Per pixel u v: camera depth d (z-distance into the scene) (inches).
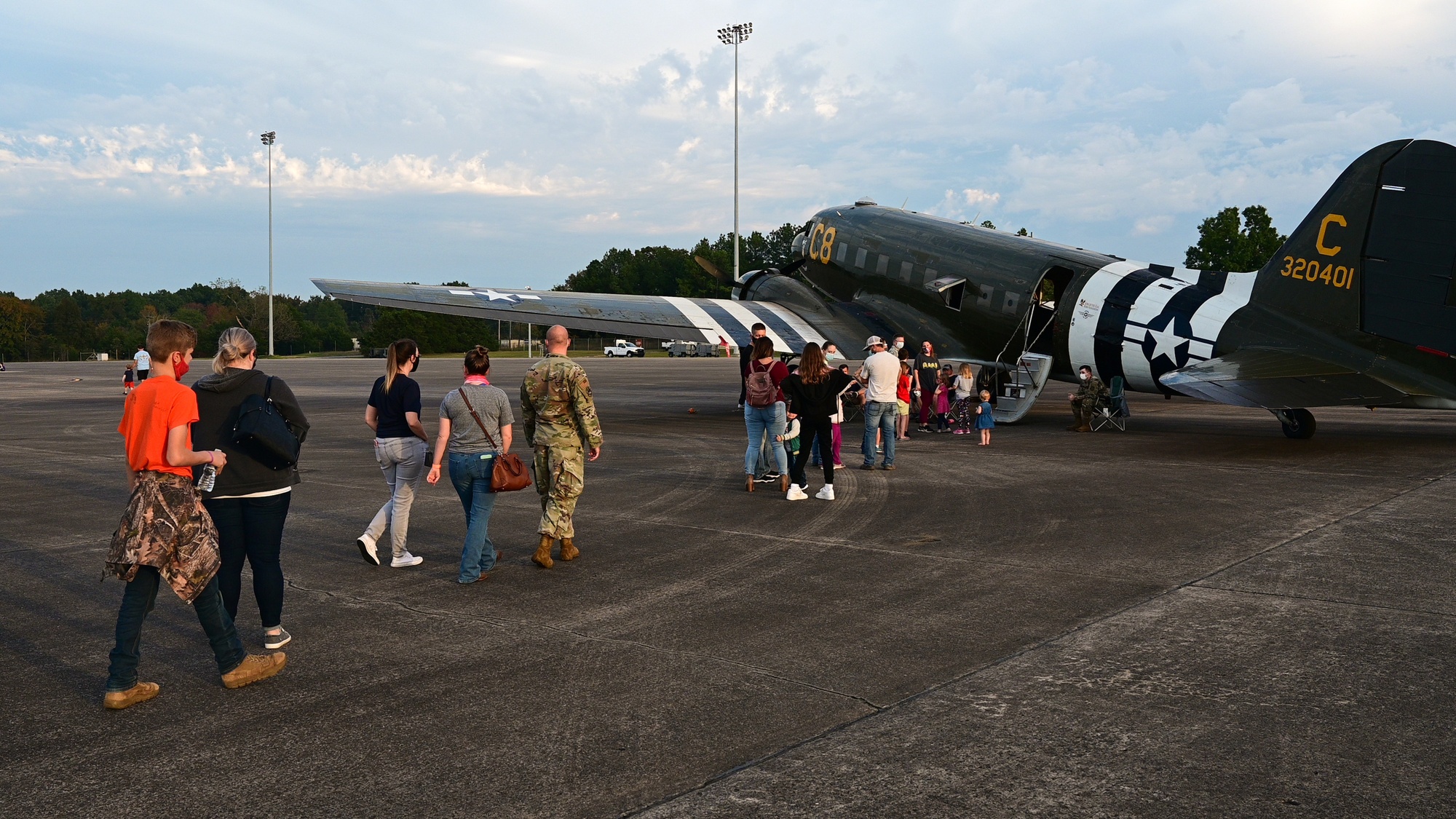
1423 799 130.6
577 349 3905.0
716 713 165.0
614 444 578.9
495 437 255.9
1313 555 274.4
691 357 2768.2
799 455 382.6
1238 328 548.7
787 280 838.5
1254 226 2792.8
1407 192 483.2
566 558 282.0
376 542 279.3
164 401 169.0
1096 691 172.2
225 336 196.2
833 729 157.5
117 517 360.2
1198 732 153.6
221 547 193.6
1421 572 253.3
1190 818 126.0
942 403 631.8
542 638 209.5
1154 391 608.4
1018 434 623.8
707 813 129.3
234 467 190.9
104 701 171.2
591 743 153.3
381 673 187.8
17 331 3885.3
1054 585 247.0
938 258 735.7
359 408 890.7
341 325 5866.1
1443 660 185.8
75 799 135.7
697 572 266.7
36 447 589.0
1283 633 203.5
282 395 196.2
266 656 185.8
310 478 451.2
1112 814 127.3
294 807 133.2
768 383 387.9
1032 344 670.5
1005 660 190.1
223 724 163.5
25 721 165.0
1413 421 687.1
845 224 830.5
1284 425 579.5
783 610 228.1
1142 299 600.4
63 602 242.1
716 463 493.7
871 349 468.4
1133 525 322.3
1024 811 128.4
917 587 246.4
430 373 1713.8
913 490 402.9
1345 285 505.4
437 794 136.8
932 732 155.4
